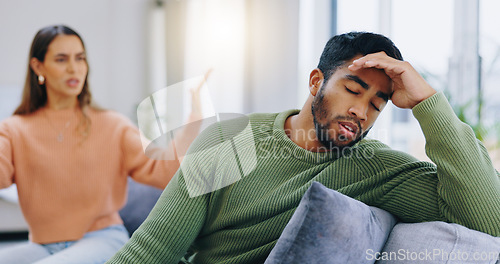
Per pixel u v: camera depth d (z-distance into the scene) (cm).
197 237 118
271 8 371
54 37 173
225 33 412
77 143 178
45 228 173
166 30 466
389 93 104
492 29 219
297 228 92
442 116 101
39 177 174
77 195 175
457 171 100
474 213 99
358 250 94
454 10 229
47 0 480
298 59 343
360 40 103
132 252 107
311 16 341
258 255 105
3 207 344
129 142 182
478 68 223
